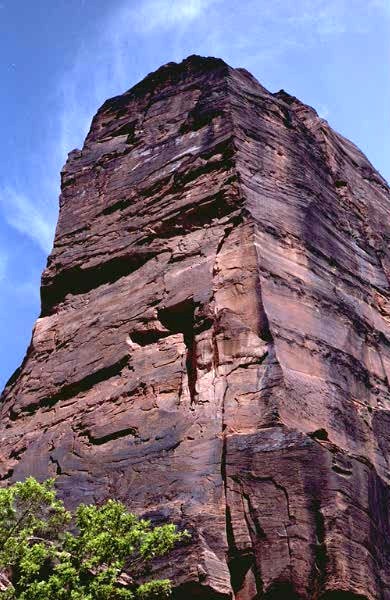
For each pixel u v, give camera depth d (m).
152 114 29.23
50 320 24.59
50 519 15.54
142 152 27.69
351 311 22.09
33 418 21.89
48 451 20.19
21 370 24.69
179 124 27.58
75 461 19.23
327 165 27.70
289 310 20.08
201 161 24.88
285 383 17.81
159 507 16.61
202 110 26.77
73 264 25.28
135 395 19.80
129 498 17.34
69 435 20.12
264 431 16.89
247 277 20.31
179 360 19.80
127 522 14.56
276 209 22.94
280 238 22.05
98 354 21.86
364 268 24.59
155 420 18.69
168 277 22.16
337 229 24.80
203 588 14.68
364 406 19.80
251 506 15.80
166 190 25.09
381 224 28.02
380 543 16.39
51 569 14.95
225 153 24.39
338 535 15.23
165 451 17.77
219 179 23.72
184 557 15.08
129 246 24.23
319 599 14.65
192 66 30.14
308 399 18.16
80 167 29.22
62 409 21.39
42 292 25.64
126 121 29.91
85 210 27.17
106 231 25.66
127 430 18.98
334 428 18.14
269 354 18.44
